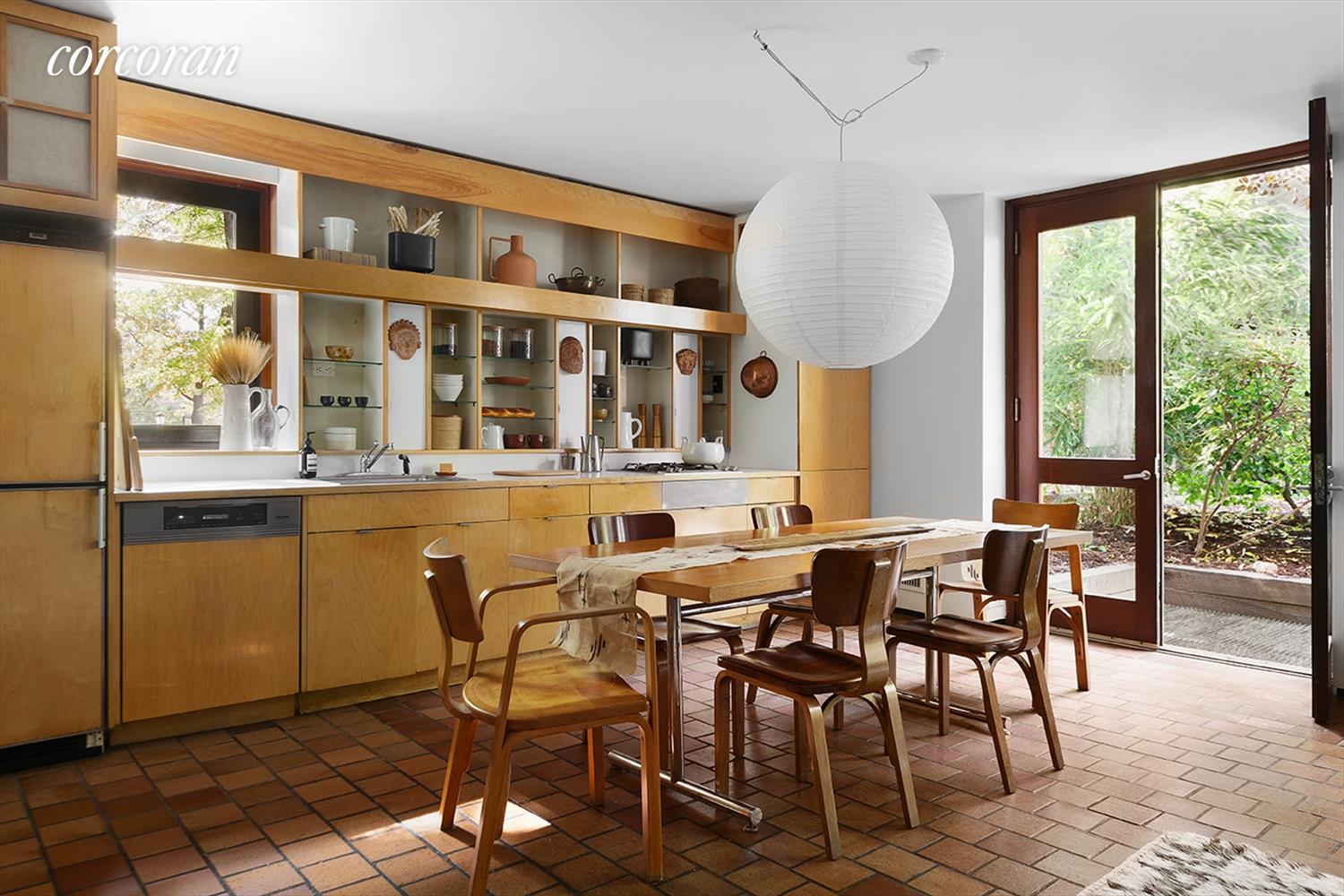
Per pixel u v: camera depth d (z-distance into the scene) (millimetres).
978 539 3398
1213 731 3385
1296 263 6453
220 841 2443
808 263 2881
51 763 3027
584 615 2207
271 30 3152
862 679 2455
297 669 3574
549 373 5027
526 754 3160
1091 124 4105
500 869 2283
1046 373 5297
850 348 2994
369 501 3773
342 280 4059
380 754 3154
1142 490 4875
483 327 4805
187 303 4066
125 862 2322
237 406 4020
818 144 4410
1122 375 4973
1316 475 3535
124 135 3572
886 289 2869
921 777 2914
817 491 5590
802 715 2857
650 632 2281
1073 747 3203
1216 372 6777
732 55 3361
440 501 4004
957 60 3412
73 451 3043
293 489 3549
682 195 5387
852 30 3154
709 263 6086
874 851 2383
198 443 4074
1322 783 2861
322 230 4355
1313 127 3592
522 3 2947
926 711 3607
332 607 3668
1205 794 2773
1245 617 6102
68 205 3012
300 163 4023
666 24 3107
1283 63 3436
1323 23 3104
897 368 5711
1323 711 3475
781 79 3592
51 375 3006
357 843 2434
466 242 4754
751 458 5816
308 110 3943
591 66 3465
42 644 2996
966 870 2275
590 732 2693
